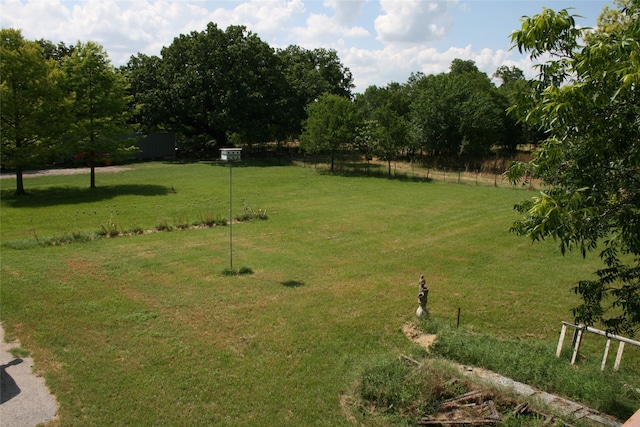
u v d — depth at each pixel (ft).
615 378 26.13
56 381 25.08
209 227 65.05
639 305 19.57
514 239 61.41
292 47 225.35
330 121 130.41
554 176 18.84
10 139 77.82
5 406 22.71
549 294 42.01
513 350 29.60
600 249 57.57
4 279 40.93
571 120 15.97
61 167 129.39
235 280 43.11
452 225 68.95
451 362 27.48
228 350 29.32
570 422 21.25
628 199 17.15
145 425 21.66
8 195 84.12
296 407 23.40
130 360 27.66
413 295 40.68
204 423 21.94
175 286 40.96
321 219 71.72
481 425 20.76
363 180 117.50
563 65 18.11
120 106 93.30
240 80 150.41
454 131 156.04
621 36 16.76
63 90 85.87
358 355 29.32
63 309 35.01
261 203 84.02
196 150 174.40
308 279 44.29
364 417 22.45
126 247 53.36
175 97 150.51
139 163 145.89
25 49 75.82
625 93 15.64
